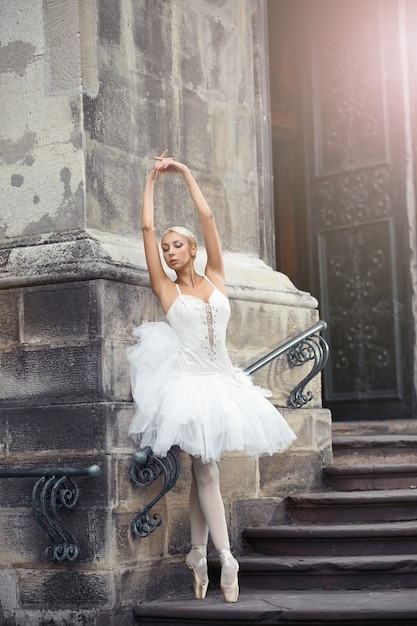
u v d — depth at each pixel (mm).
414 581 6742
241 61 8383
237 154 8242
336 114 11516
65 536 6383
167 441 6188
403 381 10852
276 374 8039
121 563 6371
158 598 6664
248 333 7797
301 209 11773
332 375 11383
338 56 11523
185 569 6934
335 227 11469
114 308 6594
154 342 6582
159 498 6574
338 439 8617
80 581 6336
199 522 6551
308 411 8188
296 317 8312
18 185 7000
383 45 11164
